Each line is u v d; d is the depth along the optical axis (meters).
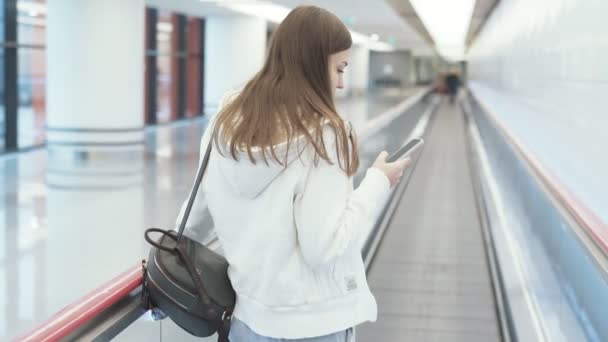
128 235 7.73
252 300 1.85
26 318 5.43
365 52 43.16
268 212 1.78
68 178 10.98
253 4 15.87
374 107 33.00
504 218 8.13
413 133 17.48
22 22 14.77
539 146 10.32
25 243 7.32
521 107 13.31
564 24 8.73
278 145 1.71
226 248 1.89
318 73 1.81
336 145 1.74
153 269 1.96
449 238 8.42
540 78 10.66
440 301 6.13
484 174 11.34
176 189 10.34
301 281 1.80
